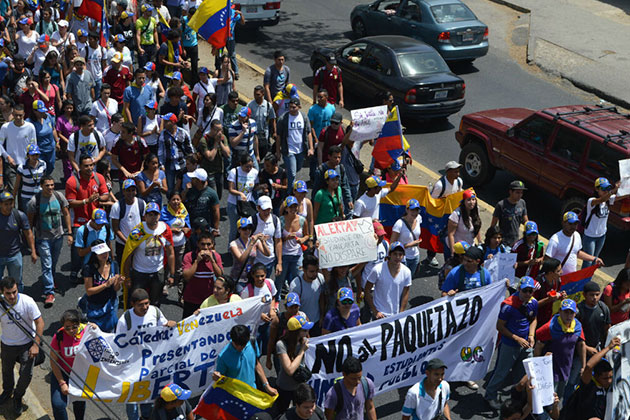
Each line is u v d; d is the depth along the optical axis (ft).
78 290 49.11
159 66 78.95
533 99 82.38
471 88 84.48
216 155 56.24
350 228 42.39
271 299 38.96
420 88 72.84
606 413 36.60
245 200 50.52
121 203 46.57
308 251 48.06
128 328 36.55
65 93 66.54
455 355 41.98
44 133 57.47
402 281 41.91
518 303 39.60
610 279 53.52
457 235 48.62
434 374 34.17
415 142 73.15
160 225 42.96
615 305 43.34
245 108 57.88
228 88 68.18
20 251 48.19
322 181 49.93
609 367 36.47
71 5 82.79
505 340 40.01
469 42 86.07
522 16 105.50
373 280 42.04
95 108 60.59
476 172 65.87
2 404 39.55
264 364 42.96
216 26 63.52
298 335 36.65
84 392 36.22
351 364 33.30
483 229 58.90
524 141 61.26
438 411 35.17
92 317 40.09
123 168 53.31
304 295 40.01
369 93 77.56
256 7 92.58
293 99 58.03
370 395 34.55
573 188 57.82
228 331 38.70
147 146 58.29
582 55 92.38
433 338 40.91
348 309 38.96
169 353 37.78
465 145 67.00
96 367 36.47
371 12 93.20
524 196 65.62
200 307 39.40
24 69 68.23
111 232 43.65
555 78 87.86
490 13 106.63
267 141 61.52
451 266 46.47
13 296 37.24
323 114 61.16
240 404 35.99
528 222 45.98
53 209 46.29
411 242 46.26
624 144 54.60
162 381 38.06
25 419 38.68
